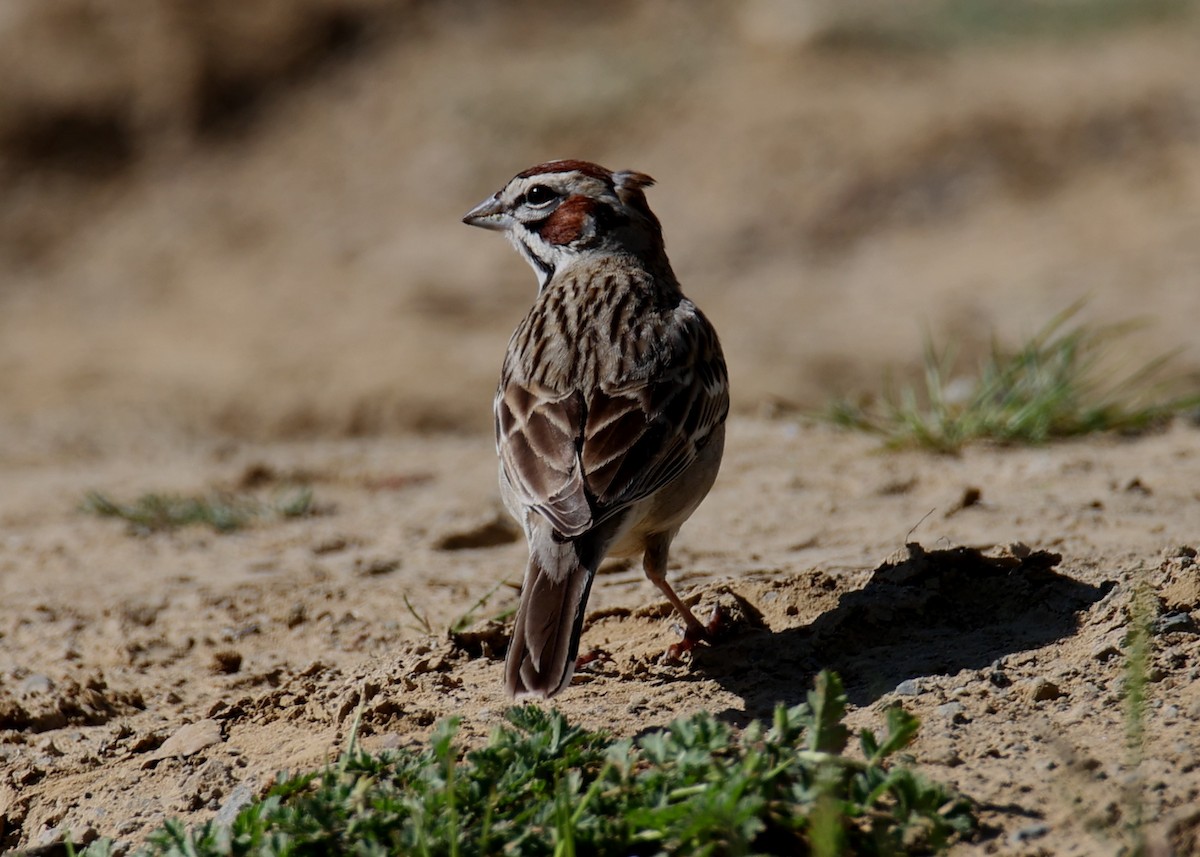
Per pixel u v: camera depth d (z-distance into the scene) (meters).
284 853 5.57
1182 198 27.33
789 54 32.00
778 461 13.20
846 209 28.03
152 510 13.18
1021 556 8.38
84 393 20.89
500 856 5.49
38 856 6.50
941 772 6.11
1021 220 27.34
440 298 25.73
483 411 19.58
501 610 9.53
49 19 32.69
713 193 28.62
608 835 5.49
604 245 9.31
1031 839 5.58
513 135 30.41
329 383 20.41
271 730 7.50
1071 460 12.27
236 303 26.09
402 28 33.38
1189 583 7.61
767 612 8.38
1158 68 31.19
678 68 31.94
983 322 22.70
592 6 34.16
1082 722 6.45
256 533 12.63
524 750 6.03
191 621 10.03
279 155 30.95
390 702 7.31
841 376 20.25
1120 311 22.56
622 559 10.36
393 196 29.64
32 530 13.14
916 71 31.70
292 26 33.03
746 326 23.28
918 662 7.38
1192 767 5.91
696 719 5.93
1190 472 11.66
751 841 5.45
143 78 31.83
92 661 9.49
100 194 30.52
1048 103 29.86
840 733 5.82
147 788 7.11
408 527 12.38
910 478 12.12
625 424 7.59
